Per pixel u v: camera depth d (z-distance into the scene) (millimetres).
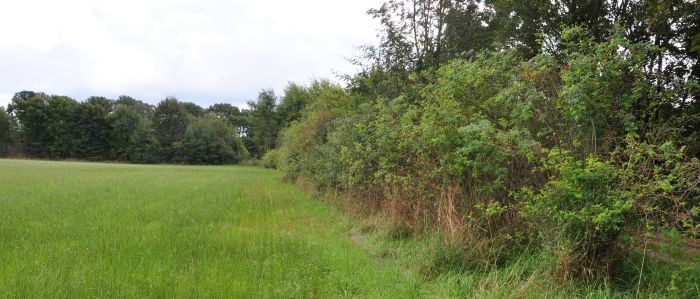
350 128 13633
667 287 4766
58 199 14633
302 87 51594
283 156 27422
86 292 5207
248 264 6562
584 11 13820
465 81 7215
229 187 21984
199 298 5156
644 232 4863
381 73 18469
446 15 19297
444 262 6328
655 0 9883
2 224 9477
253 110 68938
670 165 4793
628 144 4766
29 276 5598
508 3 16188
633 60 5152
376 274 6223
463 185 7137
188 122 96438
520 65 6539
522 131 5781
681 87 5598
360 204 11953
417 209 8477
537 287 5188
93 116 86688
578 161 4859
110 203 13875
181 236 8500
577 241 5262
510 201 6570
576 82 5344
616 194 4648
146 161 86625
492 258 6273
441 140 6781
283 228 10336
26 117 83312
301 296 5371
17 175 28172
